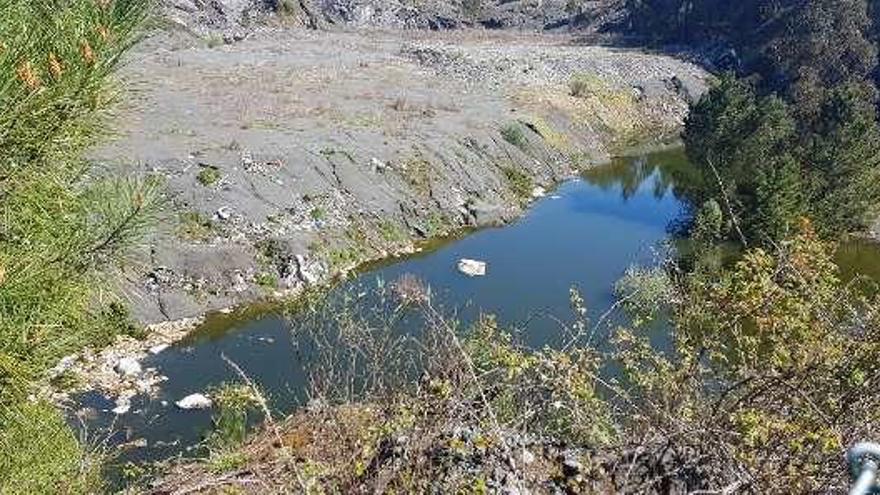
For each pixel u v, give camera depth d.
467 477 5.49
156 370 18.59
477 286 25.45
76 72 4.93
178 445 15.20
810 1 63.56
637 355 6.97
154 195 5.87
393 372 7.46
